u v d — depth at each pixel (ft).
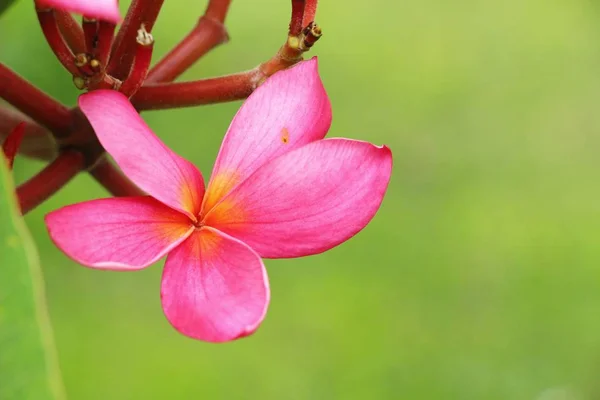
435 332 4.16
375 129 5.00
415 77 5.42
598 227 4.76
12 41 3.09
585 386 4.09
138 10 1.51
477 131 5.16
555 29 6.04
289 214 1.51
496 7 6.10
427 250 4.49
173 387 3.68
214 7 1.63
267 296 1.44
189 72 4.74
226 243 1.48
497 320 4.26
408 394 3.91
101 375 3.63
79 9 1.34
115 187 1.63
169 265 1.47
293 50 1.54
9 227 1.31
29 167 2.91
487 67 5.62
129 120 1.47
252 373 3.84
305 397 3.80
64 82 3.14
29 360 1.30
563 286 4.47
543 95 5.54
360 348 4.00
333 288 4.20
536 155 5.17
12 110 1.63
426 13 5.88
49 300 3.74
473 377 4.03
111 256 1.44
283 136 1.54
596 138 5.31
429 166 4.95
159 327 3.86
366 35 5.62
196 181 1.50
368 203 1.52
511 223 4.71
